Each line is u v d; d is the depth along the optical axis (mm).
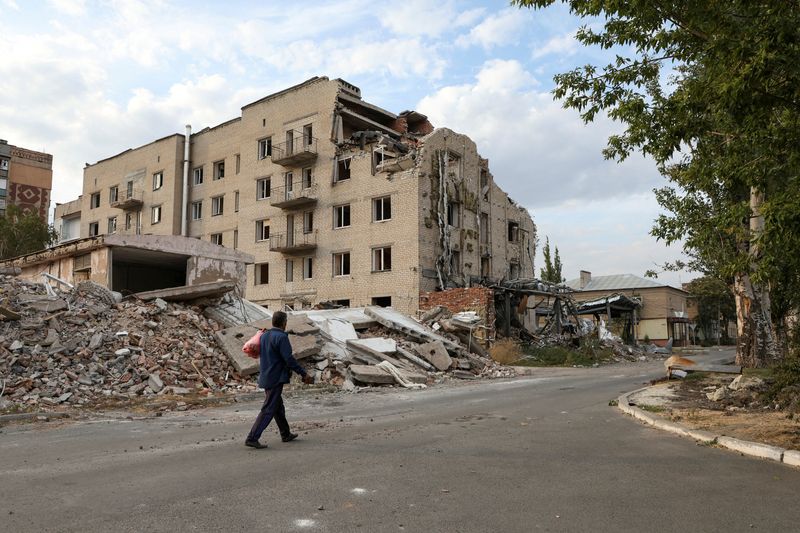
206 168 45625
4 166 75250
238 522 4055
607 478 5309
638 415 9250
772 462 5973
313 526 3973
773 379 11664
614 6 7840
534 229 44375
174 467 5789
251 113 41438
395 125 40625
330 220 36062
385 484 5074
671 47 8562
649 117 8570
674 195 18016
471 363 20328
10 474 5543
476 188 37469
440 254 33500
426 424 8805
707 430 7500
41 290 15711
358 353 17484
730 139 8266
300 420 9602
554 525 4004
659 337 59500
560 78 9266
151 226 47844
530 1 8438
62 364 12219
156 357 13633
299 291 37219
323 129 36969
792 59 6332
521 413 10062
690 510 4352
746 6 6770
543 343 32875
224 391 13242
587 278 67625
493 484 5082
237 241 42875
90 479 5301
